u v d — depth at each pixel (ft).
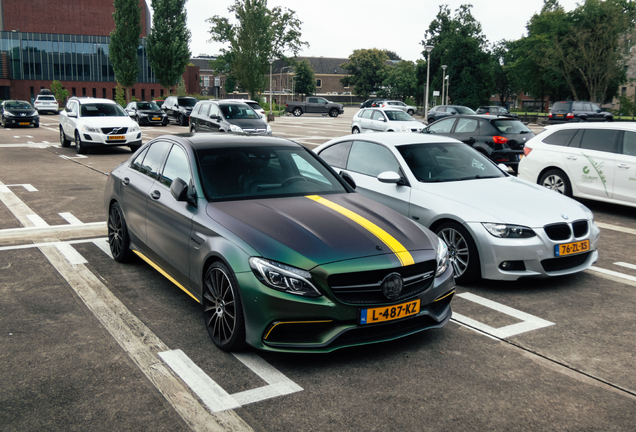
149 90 232.53
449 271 12.48
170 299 14.93
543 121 126.82
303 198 13.75
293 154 15.61
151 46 148.77
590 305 15.26
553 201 17.52
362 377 10.77
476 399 10.03
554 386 10.60
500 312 14.64
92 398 9.73
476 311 14.69
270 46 128.57
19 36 210.59
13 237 21.30
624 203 27.71
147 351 11.70
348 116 178.70
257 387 10.26
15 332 12.51
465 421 9.29
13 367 10.82
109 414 9.22
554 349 12.34
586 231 16.90
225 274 11.36
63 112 57.00
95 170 40.88
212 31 198.18
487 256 15.92
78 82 221.05
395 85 290.15
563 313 14.64
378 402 9.84
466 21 236.02
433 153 20.31
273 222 11.92
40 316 13.52
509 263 15.93
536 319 14.16
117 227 18.04
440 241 12.74
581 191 29.60
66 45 217.15
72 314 13.70
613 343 12.71
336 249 11.05
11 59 211.00
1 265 17.70
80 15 239.91
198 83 289.33
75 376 10.52
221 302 11.78
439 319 12.04
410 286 11.51
